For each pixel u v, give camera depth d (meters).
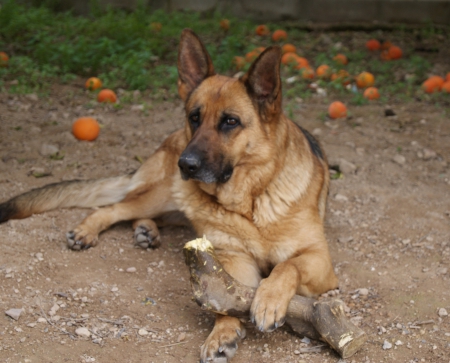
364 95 5.00
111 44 5.36
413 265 3.79
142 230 3.87
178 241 3.94
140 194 3.97
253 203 3.66
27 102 4.76
